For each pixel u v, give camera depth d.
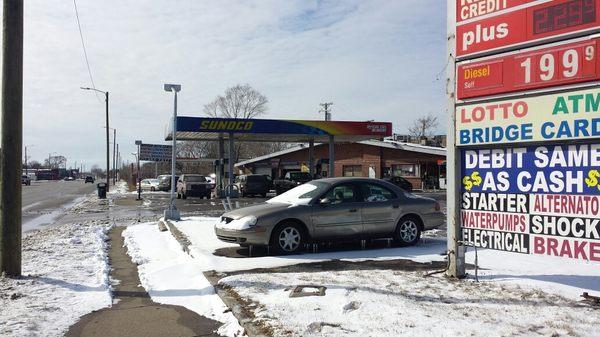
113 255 10.96
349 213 10.30
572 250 6.23
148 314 6.32
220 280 7.37
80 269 8.90
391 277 7.40
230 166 30.84
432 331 4.98
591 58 5.89
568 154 6.27
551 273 7.64
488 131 6.95
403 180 38.69
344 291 6.48
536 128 6.43
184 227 14.25
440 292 6.48
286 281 7.16
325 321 5.34
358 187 10.67
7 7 7.97
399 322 5.27
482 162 7.16
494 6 6.80
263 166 53.62
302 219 9.94
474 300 6.09
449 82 7.41
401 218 10.82
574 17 6.01
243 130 29.42
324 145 49.91
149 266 9.38
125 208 26.20
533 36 6.39
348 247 10.73
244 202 29.42
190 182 34.84
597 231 6.00
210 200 32.12
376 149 46.34
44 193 48.22
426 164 44.47
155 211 23.89
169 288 7.54
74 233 14.55
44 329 5.70
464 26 7.17
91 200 34.03
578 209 6.18
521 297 6.21
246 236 9.58
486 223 7.11
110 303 6.77
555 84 6.20
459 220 7.39
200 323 5.95
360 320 5.36
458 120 7.32
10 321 5.86
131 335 5.56
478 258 8.99
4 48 8.00
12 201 8.08
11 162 8.04
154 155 54.25
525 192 6.69
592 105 5.92
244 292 6.63
